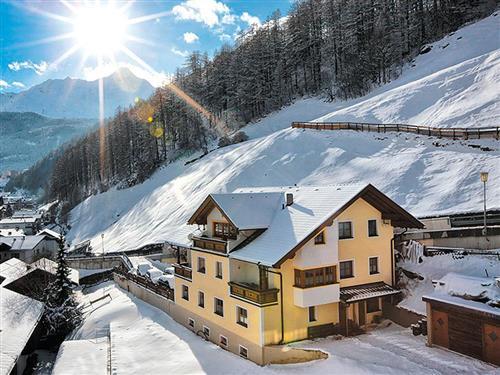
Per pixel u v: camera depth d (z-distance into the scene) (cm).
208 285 2950
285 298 2439
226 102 12631
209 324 2941
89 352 2859
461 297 2206
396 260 2959
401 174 4659
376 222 2769
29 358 3347
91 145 16600
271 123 10169
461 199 3794
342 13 11144
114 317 3916
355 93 9375
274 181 5922
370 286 2673
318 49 11769
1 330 2931
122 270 5344
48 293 4066
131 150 13838
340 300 2503
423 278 2766
